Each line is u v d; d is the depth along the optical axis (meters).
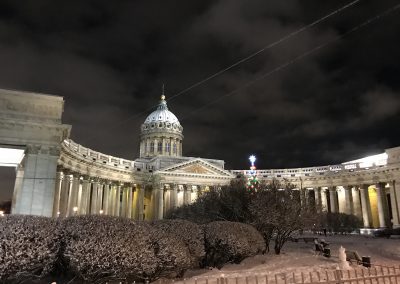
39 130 43.31
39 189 41.84
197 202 59.91
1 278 14.14
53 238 15.45
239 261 24.70
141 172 96.56
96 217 16.94
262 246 27.02
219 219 41.69
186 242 20.78
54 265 16.41
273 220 31.28
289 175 105.75
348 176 95.00
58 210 61.06
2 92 42.62
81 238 15.47
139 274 17.36
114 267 15.56
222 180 100.12
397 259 29.30
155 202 95.75
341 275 16.28
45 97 44.19
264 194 35.91
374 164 92.75
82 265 14.93
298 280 18.05
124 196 94.38
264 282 17.56
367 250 35.88
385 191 93.31
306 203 40.47
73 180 71.12
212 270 22.45
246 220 35.94
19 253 14.14
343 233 71.94
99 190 82.44
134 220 18.41
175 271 19.22
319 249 31.36
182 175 97.19
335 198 98.56
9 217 15.55
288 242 45.22
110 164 88.31
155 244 18.23
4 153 45.56
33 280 15.62
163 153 121.25
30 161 42.28
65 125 44.25
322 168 104.81
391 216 92.56
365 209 89.88
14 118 42.19
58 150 43.72
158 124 124.19
